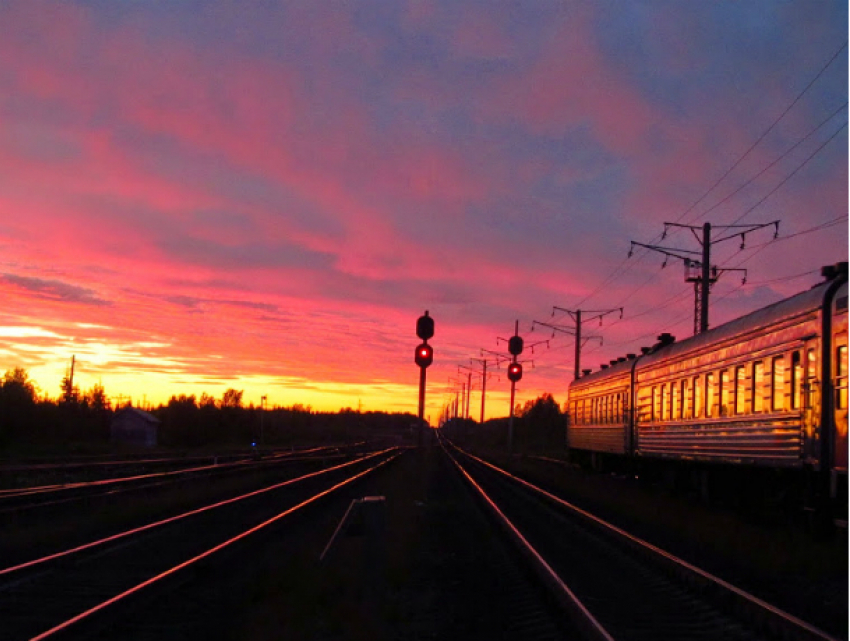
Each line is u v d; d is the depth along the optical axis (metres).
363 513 10.98
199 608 9.28
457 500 24.64
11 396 63.62
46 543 14.30
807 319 14.73
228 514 19.39
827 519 14.65
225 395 119.12
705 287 29.22
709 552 14.27
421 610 9.63
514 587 10.86
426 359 19.36
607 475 36.62
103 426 85.31
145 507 19.88
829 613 9.48
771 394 16.42
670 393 24.19
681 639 8.34
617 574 12.19
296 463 47.19
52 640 7.50
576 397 41.09
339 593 10.19
